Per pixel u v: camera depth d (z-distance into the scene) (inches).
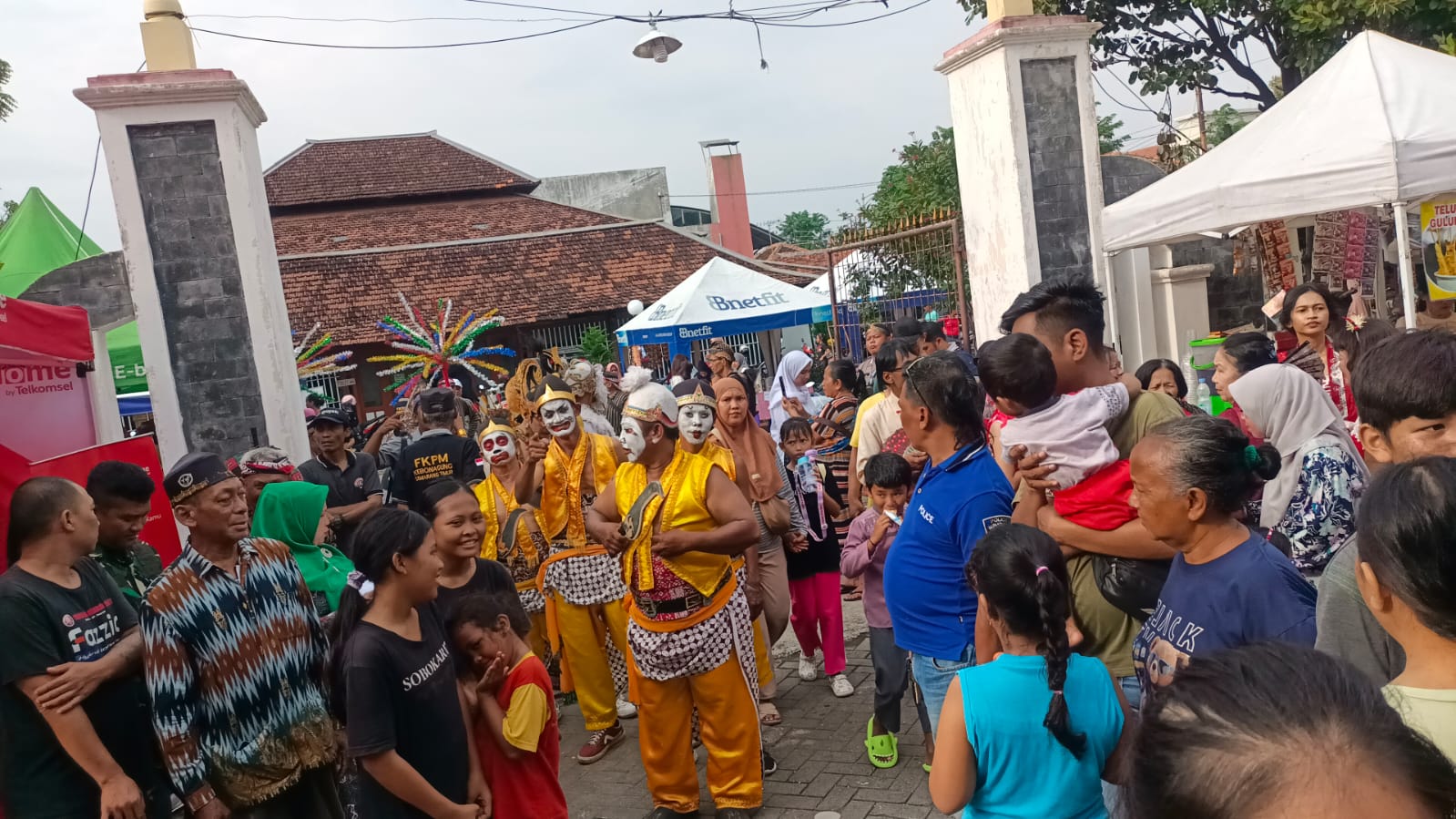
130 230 290.2
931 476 126.6
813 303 607.2
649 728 172.6
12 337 195.8
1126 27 504.4
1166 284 354.9
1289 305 193.0
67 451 223.5
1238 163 263.0
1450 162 223.6
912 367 126.8
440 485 148.3
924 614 126.5
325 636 145.9
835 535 228.1
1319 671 35.4
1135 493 96.0
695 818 176.6
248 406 298.2
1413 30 435.5
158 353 293.4
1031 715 87.2
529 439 225.0
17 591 126.0
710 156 1437.0
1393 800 31.7
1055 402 110.7
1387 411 92.3
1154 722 36.6
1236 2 457.7
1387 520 62.5
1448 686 60.9
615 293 894.4
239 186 294.4
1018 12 326.3
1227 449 90.0
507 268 918.4
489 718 134.9
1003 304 339.0
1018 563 88.2
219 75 292.0
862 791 175.8
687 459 169.5
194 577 129.7
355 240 960.3
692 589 165.6
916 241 385.1
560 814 140.0
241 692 130.9
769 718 210.8
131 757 137.8
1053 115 324.2
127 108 287.0
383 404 810.2
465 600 137.6
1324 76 259.1
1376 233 313.1
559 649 214.4
